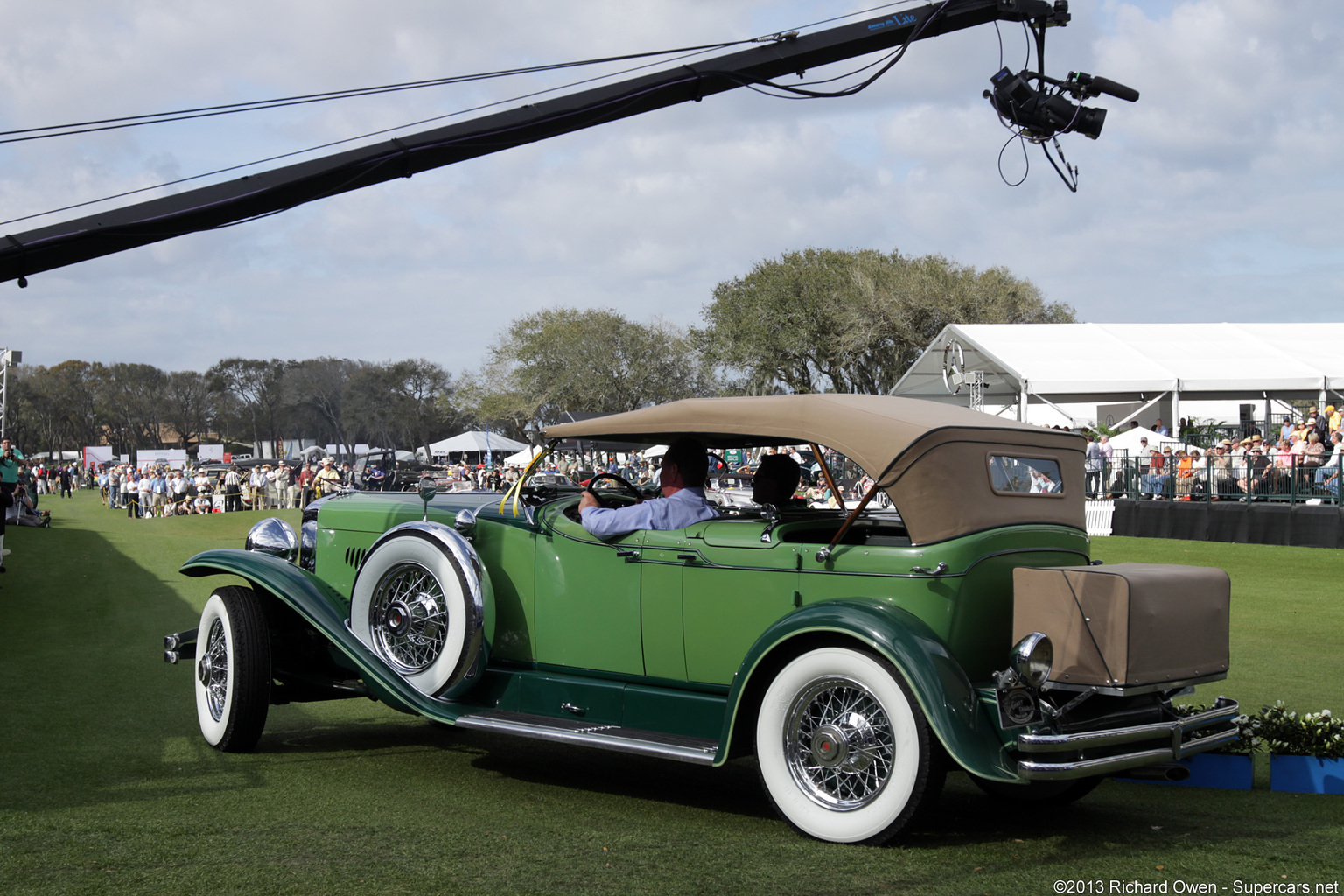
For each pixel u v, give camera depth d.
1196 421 24.30
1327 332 27.30
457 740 5.75
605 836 3.87
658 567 4.51
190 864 3.39
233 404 113.75
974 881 3.37
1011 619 4.09
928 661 3.65
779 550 4.22
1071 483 4.57
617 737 4.35
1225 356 25.17
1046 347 25.53
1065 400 24.55
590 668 4.73
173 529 25.72
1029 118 7.81
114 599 11.30
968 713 3.62
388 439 96.62
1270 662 8.15
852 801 3.82
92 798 4.25
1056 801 4.51
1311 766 4.77
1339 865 3.58
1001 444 4.22
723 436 4.80
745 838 3.88
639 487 5.96
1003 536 4.05
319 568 5.84
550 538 4.86
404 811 4.19
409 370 96.50
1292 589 12.60
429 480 5.58
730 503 4.99
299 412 103.19
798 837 3.90
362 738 5.77
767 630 3.99
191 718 5.96
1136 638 3.64
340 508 5.82
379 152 7.19
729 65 7.62
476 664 4.82
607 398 51.81
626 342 52.50
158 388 112.94
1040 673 3.71
